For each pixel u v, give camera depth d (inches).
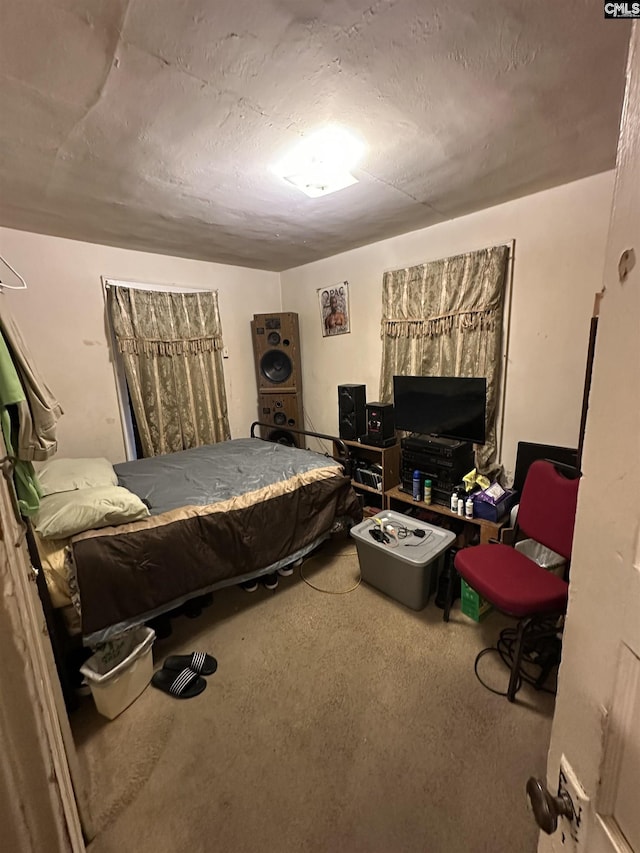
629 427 13.9
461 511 92.4
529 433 93.8
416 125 58.4
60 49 41.3
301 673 67.1
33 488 52.4
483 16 39.3
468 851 42.4
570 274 82.7
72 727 58.2
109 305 114.7
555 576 64.1
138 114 53.4
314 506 95.5
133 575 66.5
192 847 43.8
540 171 74.2
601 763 15.5
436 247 104.4
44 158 63.5
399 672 66.5
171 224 97.3
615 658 14.7
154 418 124.6
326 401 147.3
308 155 66.0
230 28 39.6
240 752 53.9
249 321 151.4
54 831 22.5
